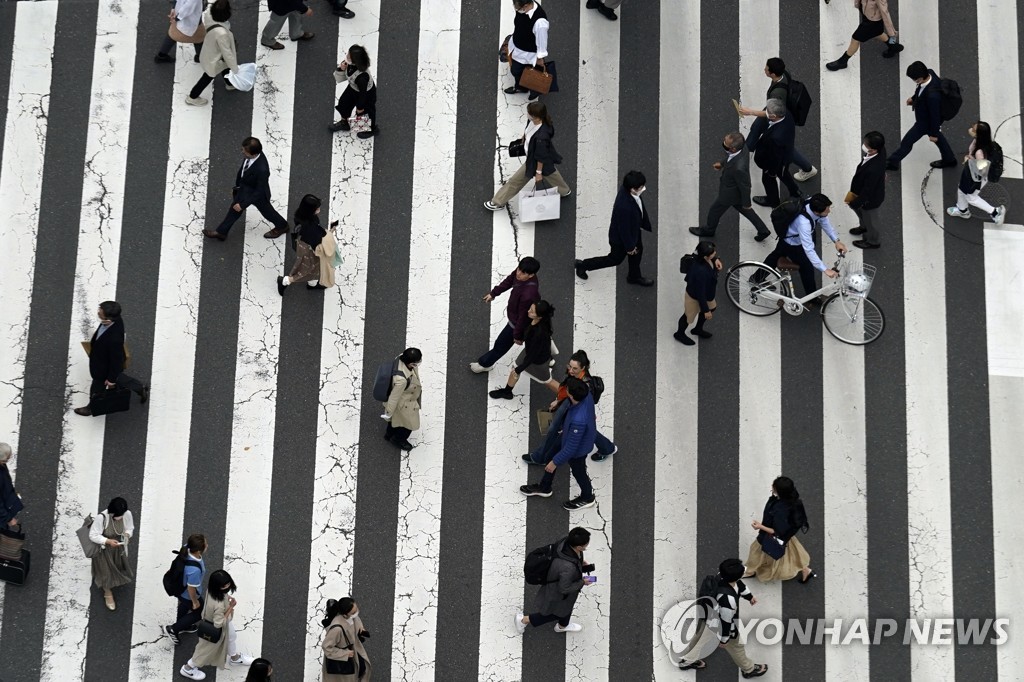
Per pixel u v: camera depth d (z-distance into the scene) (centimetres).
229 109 4012
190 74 4047
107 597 3534
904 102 4116
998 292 3931
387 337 3838
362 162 3984
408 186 3972
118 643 3541
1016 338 3891
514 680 3572
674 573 3672
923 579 3691
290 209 3938
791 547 3566
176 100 4009
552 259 3925
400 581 3631
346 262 3891
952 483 3762
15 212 3875
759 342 3859
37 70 4019
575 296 3891
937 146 4003
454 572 3647
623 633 3619
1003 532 3728
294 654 3553
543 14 3844
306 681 3534
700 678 3597
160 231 3884
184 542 3628
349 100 3869
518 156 3872
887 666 3634
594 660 3597
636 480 3744
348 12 4122
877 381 3841
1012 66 4166
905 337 3875
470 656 3588
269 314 3831
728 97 4109
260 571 3616
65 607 3559
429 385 3800
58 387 3738
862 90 4122
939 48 4172
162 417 3719
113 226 3881
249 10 4134
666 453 3769
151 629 3553
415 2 4166
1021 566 3703
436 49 4122
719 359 3847
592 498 3678
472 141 4028
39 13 4072
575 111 4069
